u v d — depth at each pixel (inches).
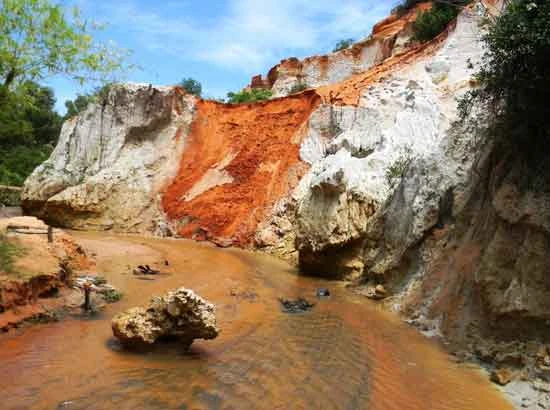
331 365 345.1
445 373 338.3
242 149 1333.7
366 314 506.0
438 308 451.2
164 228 1221.7
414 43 1422.2
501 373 322.7
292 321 467.5
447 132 583.5
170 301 358.0
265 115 1386.6
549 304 323.3
